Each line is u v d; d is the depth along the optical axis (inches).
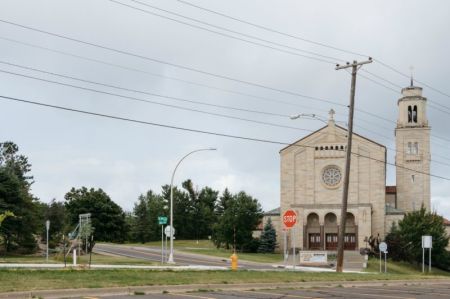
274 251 3334.2
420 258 3009.4
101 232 2859.3
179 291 781.9
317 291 846.5
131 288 746.2
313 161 3373.5
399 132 3531.0
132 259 2005.4
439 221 3102.9
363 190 3275.1
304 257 2428.6
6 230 2181.3
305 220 3287.4
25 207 2299.5
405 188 3489.2
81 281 768.9
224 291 807.7
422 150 3481.8
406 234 3004.4
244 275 1000.2
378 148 3265.3
